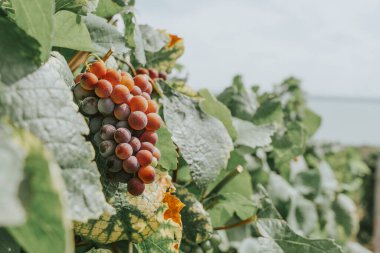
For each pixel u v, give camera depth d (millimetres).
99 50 533
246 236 895
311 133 1545
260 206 723
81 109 398
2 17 331
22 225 242
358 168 2768
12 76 311
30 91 317
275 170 1212
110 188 413
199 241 597
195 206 605
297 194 1228
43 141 307
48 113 319
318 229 1479
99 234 412
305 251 694
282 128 1153
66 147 317
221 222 833
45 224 235
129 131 396
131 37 623
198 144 545
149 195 439
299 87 1544
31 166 232
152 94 589
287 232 713
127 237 422
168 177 471
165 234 472
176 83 695
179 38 732
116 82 405
